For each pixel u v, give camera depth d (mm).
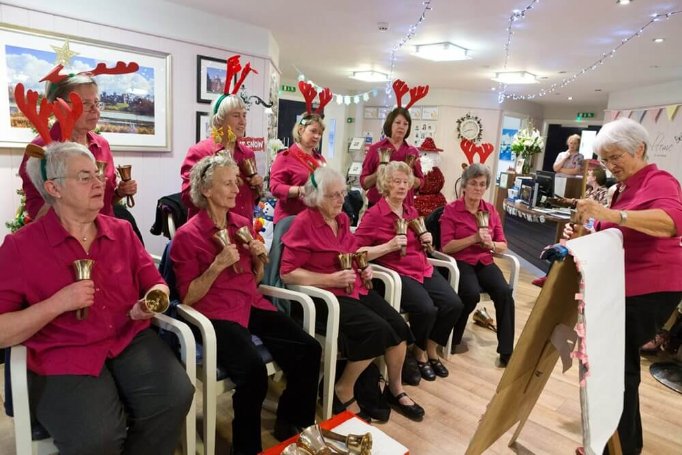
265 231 2871
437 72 6016
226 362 1576
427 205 4293
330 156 8906
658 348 2891
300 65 6035
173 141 3572
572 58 4699
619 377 1299
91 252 1347
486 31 3865
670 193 1531
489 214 2666
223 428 1881
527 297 3822
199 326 1522
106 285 1365
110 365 1369
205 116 3705
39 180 1277
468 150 2807
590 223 1950
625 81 5801
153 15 3299
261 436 1729
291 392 1738
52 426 1169
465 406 2154
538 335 1218
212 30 3639
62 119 1423
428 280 2449
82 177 1262
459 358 2666
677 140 5441
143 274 1486
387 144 2939
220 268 1594
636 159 1644
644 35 3723
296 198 2459
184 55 3518
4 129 2754
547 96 7930
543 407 2182
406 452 1280
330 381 1872
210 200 1677
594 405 1159
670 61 4551
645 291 1614
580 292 1109
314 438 1241
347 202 3107
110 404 1245
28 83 2814
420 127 8008
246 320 1732
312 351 1706
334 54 5129
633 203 1597
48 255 1261
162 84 3426
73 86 1735
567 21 3453
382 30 3975
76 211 1293
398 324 2029
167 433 1317
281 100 7559
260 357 1591
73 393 1227
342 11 3469
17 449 1170
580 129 9500
